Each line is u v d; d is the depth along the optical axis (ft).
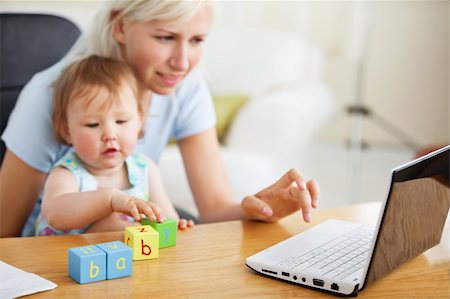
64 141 4.78
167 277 3.32
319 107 10.23
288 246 3.68
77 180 4.56
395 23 15.60
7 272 3.26
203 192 5.56
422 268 3.57
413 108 15.79
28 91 5.08
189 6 4.60
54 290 3.10
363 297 3.16
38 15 6.19
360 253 3.58
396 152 15.76
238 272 3.43
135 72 4.95
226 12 14.76
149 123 5.47
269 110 9.57
